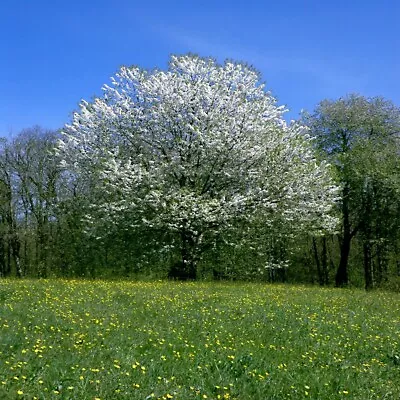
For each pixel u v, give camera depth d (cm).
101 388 750
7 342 993
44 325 1188
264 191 3188
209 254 3366
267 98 3391
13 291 1806
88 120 3344
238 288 2388
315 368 981
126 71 3412
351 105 4391
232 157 3209
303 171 3341
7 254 5075
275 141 3344
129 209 3139
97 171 3150
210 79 3384
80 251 3581
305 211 3344
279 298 2041
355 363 1064
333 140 4397
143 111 3356
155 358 955
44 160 4353
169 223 3111
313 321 1501
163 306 1596
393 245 4284
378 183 3950
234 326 1355
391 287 3478
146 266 3303
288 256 5075
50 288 1947
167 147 3288
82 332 1145
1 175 4388
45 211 4025
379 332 1431
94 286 2136
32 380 762
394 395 870
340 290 2711
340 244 4778
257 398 791
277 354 1078
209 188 3309
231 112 3294
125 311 1473
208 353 1021
